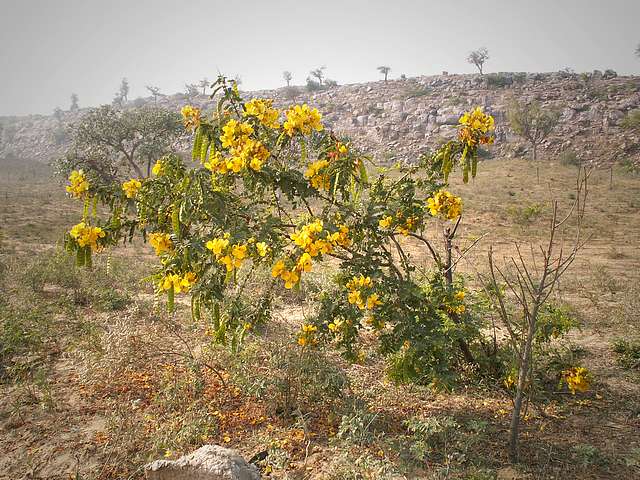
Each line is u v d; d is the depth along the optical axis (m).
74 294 7.88
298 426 3.86
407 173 4.18
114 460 3.45
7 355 5.23
